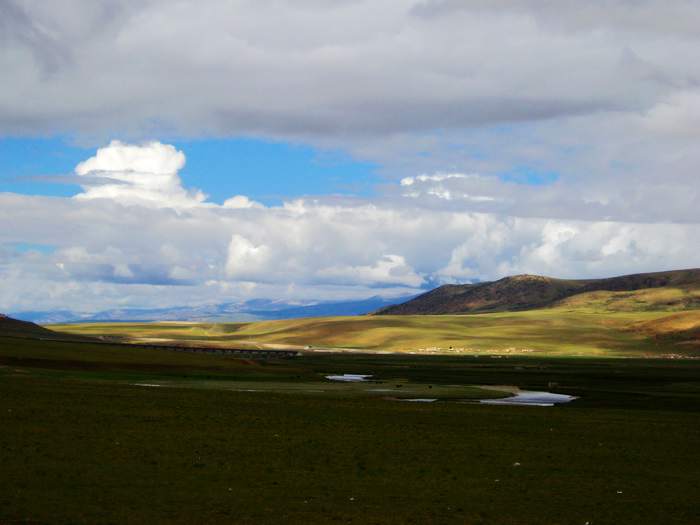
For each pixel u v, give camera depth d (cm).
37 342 13488
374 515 3022
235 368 13000
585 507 3259
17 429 4622
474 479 3791
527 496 3447
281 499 3222
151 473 3600
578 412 7125
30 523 2680
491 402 8512
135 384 8856
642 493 3556
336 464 4056
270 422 5584
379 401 7762
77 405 5956
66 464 3691
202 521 2823
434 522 2952
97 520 2766
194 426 5181
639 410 7681
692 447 5031
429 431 5438
